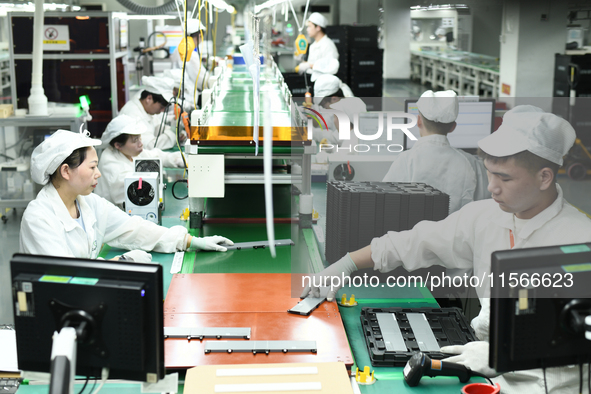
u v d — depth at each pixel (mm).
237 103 3104
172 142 4121
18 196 4309
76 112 4340
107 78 4656
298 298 1969
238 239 2572
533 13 7664
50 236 2023
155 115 4301
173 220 2795
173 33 6121
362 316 1834
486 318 1724
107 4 9906
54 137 2018
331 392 1369
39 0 3941
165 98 4004
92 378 1300
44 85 4645
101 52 4598
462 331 1765
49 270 1179
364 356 1679
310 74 6836
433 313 1854
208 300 1938
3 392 1508
